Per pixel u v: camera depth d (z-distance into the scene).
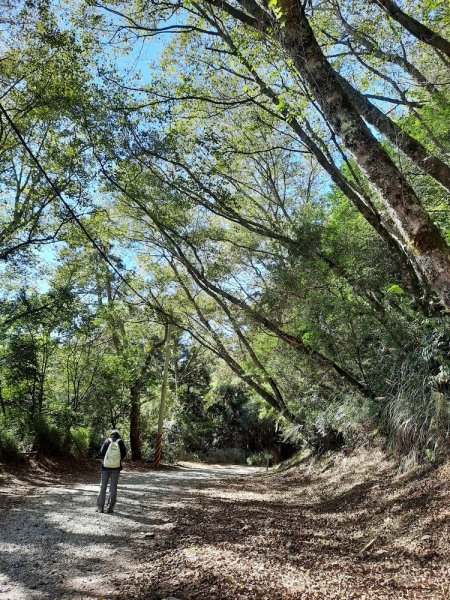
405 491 7.99
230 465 33.06
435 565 5.25
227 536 7.43
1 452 15.17
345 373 11.52
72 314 16.80
